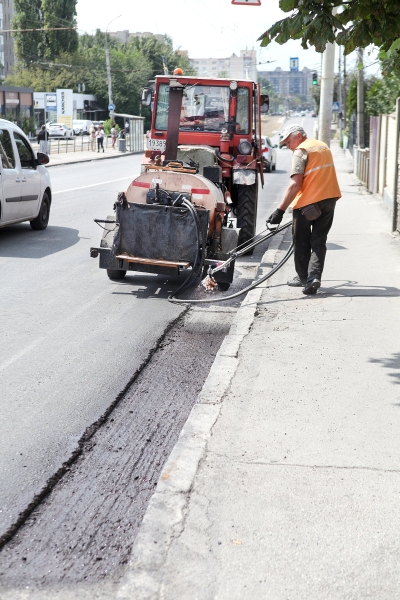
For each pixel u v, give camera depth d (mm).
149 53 120750
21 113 70500
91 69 105875
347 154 45406
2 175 12547
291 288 8922
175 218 8852
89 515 4023
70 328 7660
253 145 12250
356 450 4484
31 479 4402
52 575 3457
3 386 5930
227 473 4164
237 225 12258
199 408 5121
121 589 3170
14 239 13266
